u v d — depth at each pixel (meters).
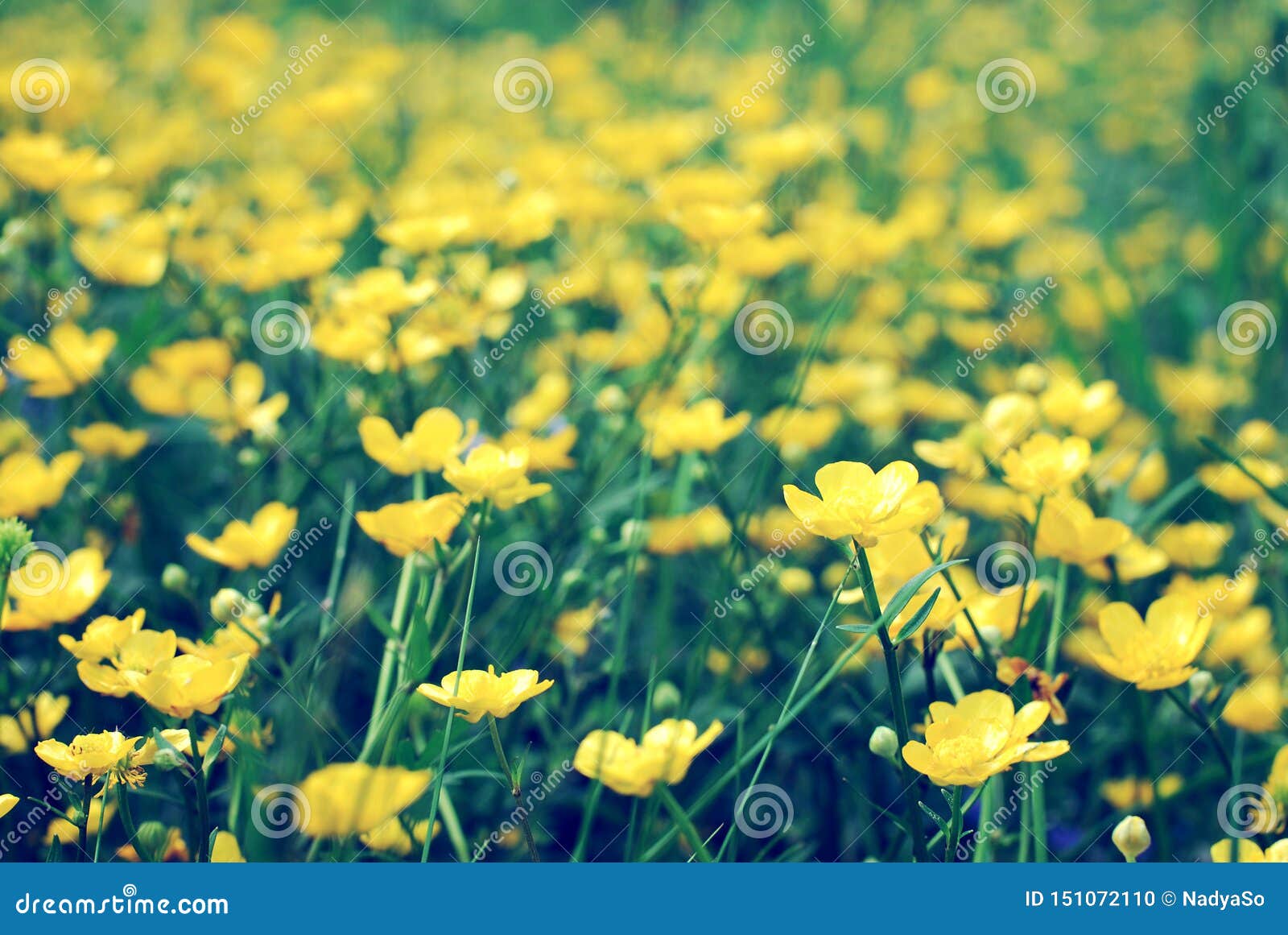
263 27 1.09
